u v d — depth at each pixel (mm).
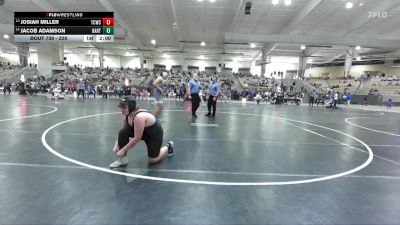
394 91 30406
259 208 2742
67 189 3035
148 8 23797
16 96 20609
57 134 6016
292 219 2545
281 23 26500
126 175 3537
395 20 23906
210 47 41125
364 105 28516
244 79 37438
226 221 2459
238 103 22953
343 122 10688
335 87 35188
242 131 7379
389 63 41531
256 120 10094
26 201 2717
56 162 3984
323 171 4027
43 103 14469
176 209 2656
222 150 5105
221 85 33594
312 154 5051
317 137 6887
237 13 22859
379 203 2971
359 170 4141
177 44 39750
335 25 26438
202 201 2854
